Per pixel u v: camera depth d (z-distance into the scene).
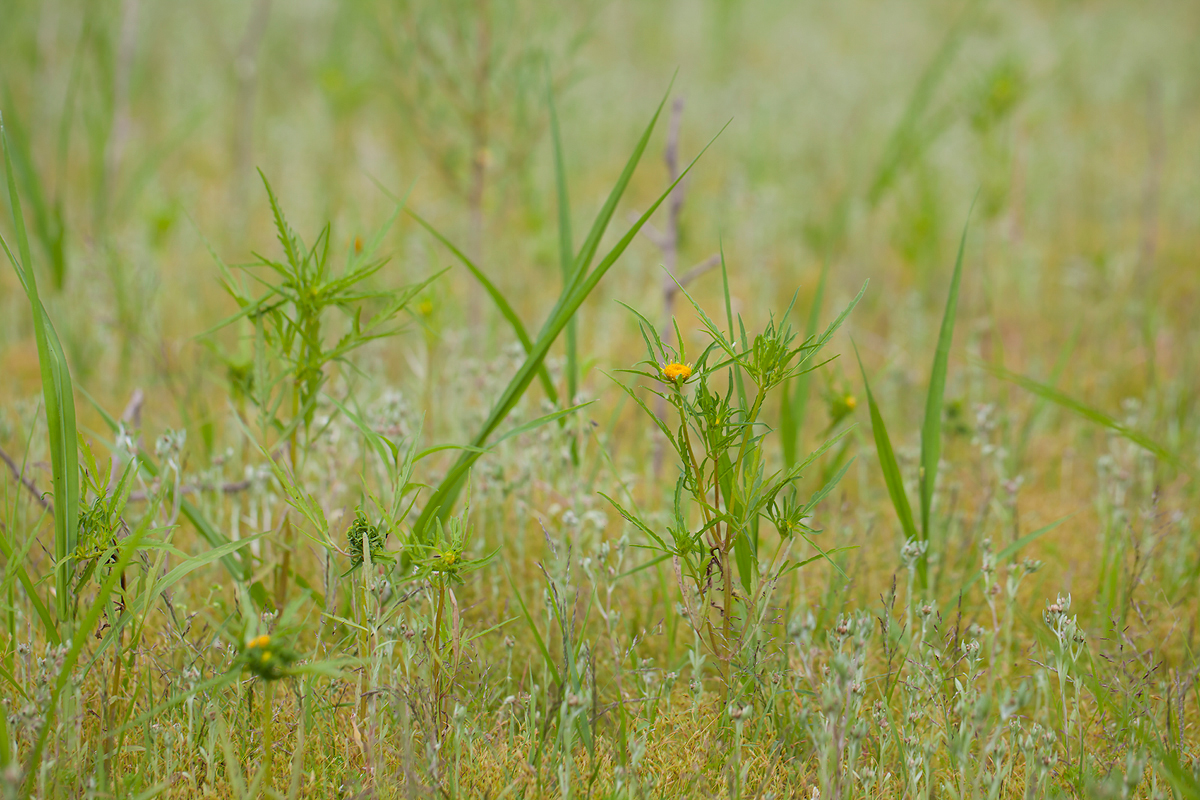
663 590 3.18
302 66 12.09
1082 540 4.19
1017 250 7.52
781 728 2.83
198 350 5.79
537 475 4.36
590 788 2.48
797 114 11.80
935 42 14.77
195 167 9.61
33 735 2.44
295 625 2.54
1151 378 5.17
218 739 2.58
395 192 9.02
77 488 2.59
